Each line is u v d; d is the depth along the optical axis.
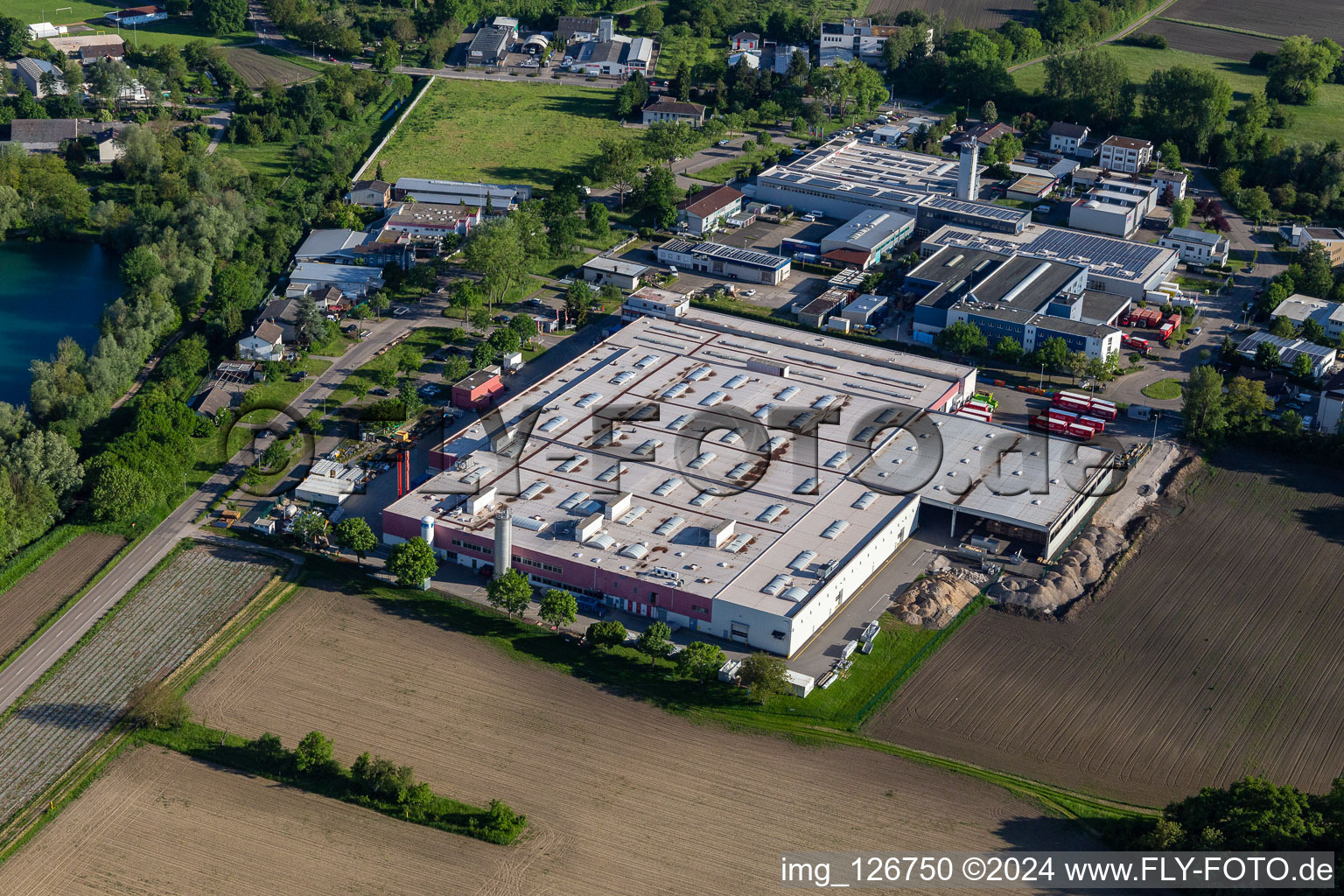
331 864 169.38
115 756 187.12
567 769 186.88
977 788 185.62
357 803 179.50
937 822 179.38
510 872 168.62
